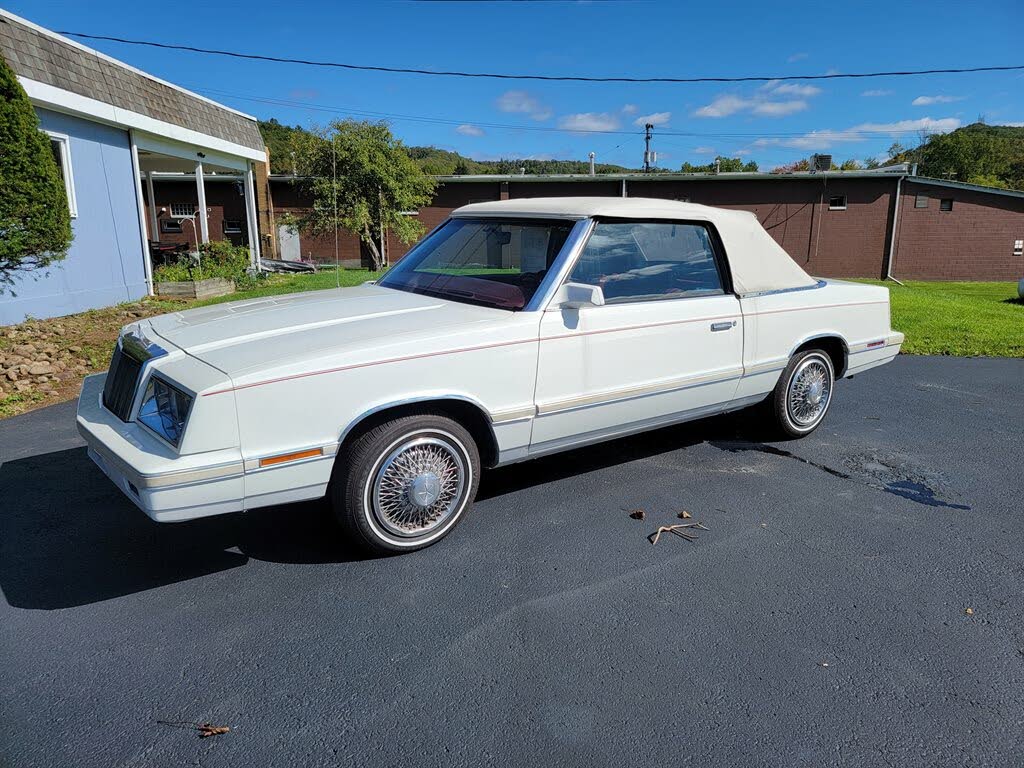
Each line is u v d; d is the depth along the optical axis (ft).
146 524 12.45
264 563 11.14
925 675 8.61
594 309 12.62
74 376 23.39
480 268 13.74
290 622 9.59
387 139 73.41
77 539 11.88
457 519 11.85
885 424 18.88
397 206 74.69
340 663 8.74
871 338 17.94
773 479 14.84
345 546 11.70
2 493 13.69
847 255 87.81
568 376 12.42
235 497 9.70
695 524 12.66
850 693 8.27
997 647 9.18
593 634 9.37
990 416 19.71
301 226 74.49
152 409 10.15
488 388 11.50
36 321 32.68
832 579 10.83
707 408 15.07
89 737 7.48
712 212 14.88
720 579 10.79
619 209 13.19
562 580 10.71
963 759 7.29
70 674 8.48
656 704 8.05
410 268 14.75
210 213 80.94
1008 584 10.73
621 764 7.20
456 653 8.95
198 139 48.29
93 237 38.22
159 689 8.25
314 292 14.58
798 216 86.48
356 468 10.52
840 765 7.20
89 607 9.90
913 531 12.49
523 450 12.44
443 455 11.41
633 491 14.11
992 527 12.68
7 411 19.21
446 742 7.46
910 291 61.77
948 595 10.41
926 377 24.63
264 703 8.03
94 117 37.22
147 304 39.42
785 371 16.42
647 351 13.38
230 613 9.78
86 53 37.17
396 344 10.61
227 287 46.78
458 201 85.35
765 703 8.09
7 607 9.87
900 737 7.59
